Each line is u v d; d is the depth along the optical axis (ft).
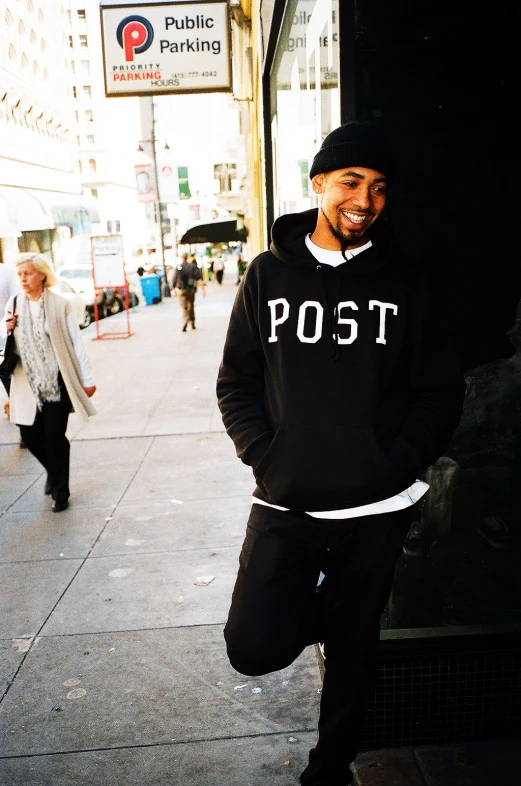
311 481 6.03
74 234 129.39
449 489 8.72
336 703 6.81
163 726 9.14
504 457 8.66
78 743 8.89
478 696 8.66
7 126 101.91
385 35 7.76
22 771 8.43
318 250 6.32
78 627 11.59
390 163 5.89
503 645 8.55
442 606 8.82
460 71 7.88
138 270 99.40
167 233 170.50
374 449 6.02
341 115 7.88
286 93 15.87
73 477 19.35
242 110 49.67
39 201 105.70
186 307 52.29
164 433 23.41
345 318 6.10
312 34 10.64
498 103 7.97
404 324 6.18
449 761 8.39
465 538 8.77
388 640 8.48
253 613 6.36
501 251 8.34
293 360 6.15
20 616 12.02
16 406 16.70
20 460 21.40
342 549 6.51
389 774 8.20
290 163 15.07
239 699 9.64
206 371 34.63
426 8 7.72
